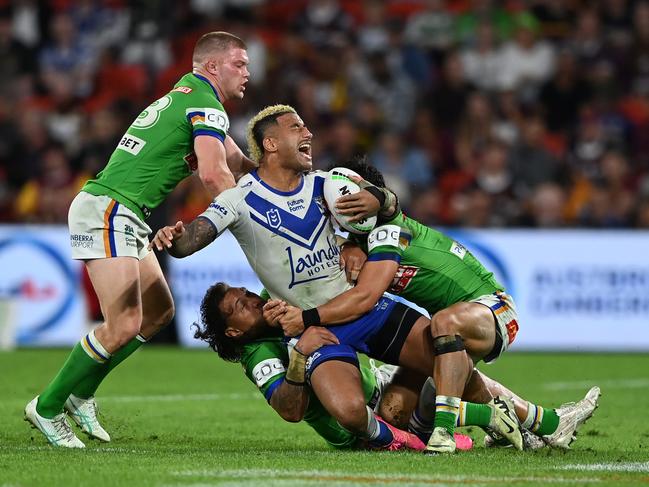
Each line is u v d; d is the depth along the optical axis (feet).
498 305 77.82
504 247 179.42
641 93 222.69
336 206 75.46
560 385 129.39
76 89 234.79
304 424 95.25
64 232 178.50
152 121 81.15
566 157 206.18
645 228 186.70
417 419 78.54
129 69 230.48
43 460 67.46
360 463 67.05
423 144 209.97
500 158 197.47
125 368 146.51
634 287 176.45
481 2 241.14
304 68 230.48
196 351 172.55
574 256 177.58
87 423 81.46
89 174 204.13
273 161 76.07
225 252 177.99
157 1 189.47
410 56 228.22
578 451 77.61
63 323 177.47
